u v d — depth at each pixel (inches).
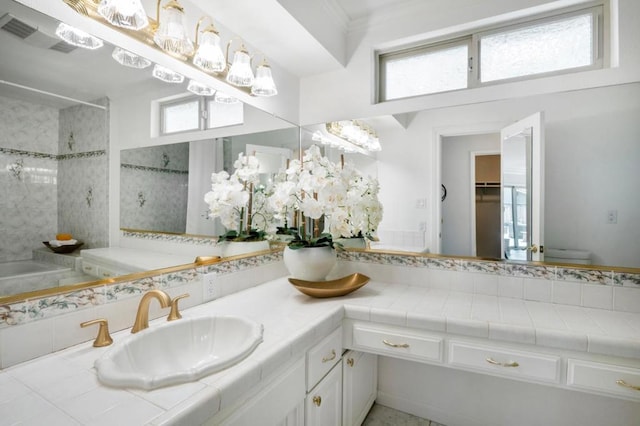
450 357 52.6
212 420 31.2
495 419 68.8
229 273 64.3
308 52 73.6
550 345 46.7
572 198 60.7
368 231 78.8
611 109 58.1
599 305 58.1
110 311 43.3
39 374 32.8
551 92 62.5
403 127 76.4
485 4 66.4
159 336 42.0
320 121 86.0
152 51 49.9
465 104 70.5
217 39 53.4
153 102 51.1
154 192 51.7
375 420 74.7
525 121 64.8
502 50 68.6
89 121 42.8
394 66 80.9
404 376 77.8
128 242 47.7
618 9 57.2
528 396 65.9
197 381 31.6
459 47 73.7
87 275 42.2
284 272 82.0
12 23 35.1
